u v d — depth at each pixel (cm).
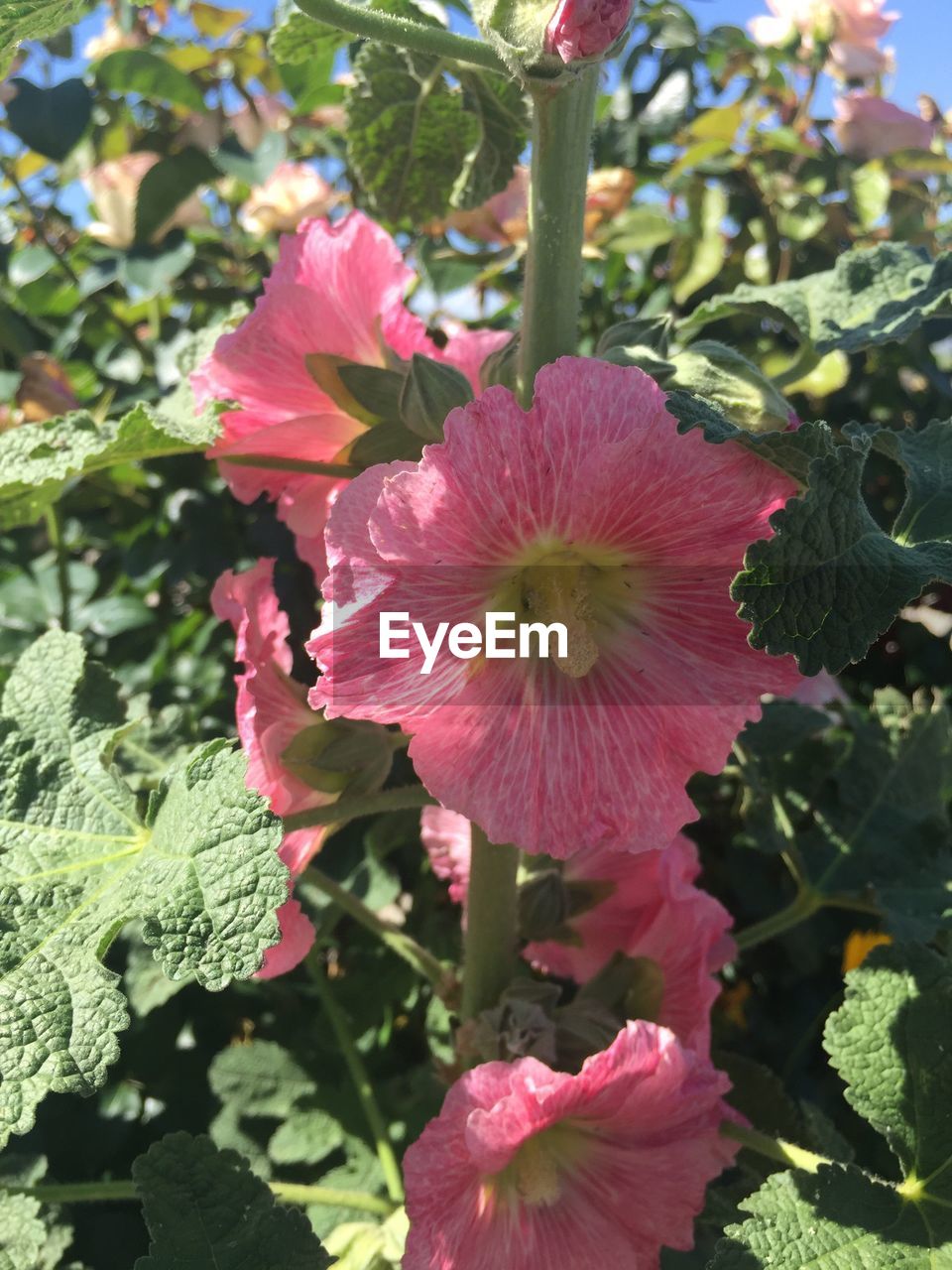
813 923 39
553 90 19
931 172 52
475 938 25
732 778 42
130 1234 33
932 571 17
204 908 19
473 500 17
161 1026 36
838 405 49
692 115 54
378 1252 26
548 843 19
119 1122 34
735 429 17
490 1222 22
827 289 29
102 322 50
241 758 20
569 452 17
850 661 16
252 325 23
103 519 48
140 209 44
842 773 34
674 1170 22
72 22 21
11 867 21
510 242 41
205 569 42
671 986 26
